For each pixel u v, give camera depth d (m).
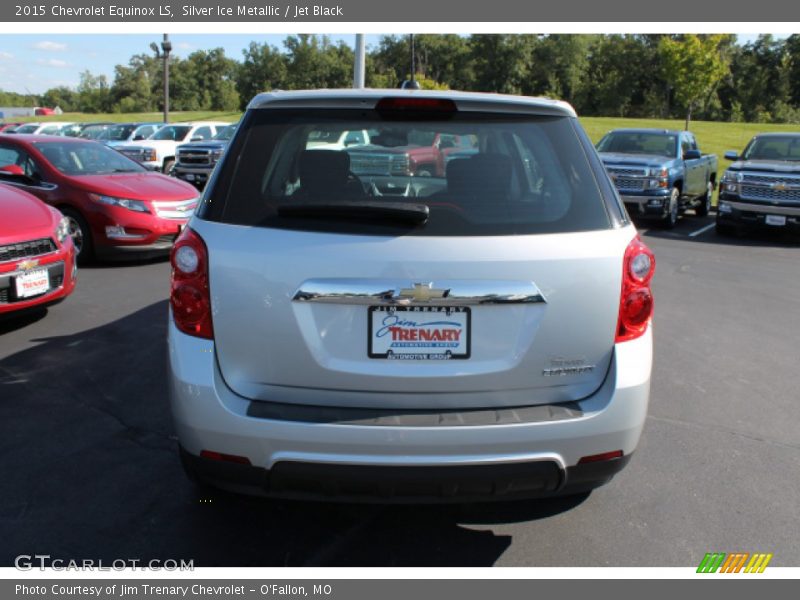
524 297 2.53
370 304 2.51
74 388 4.68
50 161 9.20
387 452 2.47
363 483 2.51
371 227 2.53
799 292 8.29
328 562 2.92
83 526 3.12
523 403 2.63
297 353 2.54
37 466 3.63
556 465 2.58
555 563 2.94
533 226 2.59
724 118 92.19
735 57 93.88
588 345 2.62
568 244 2.57
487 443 2.49
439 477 2.51
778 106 91.62
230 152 2.73
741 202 12.60
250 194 2.62
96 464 3.67
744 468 3.80
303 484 2.55
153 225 8.87
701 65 31.23
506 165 2.71
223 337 2.56
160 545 3.01
